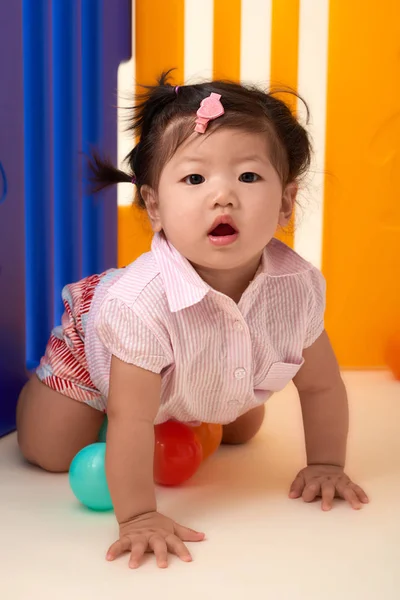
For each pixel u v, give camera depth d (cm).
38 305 160
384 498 106
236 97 98
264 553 88
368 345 194
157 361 96
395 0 184
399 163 189
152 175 102
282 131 102
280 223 107
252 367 103
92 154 166
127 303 97
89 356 113
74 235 171
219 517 99
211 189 93
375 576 82
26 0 150
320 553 88
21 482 113
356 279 192
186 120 97
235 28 189
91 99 178
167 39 188
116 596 78
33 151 154
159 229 104
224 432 129
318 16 188
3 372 136
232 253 94
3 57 133
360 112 187
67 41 164
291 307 105
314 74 190
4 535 93
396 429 139
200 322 98
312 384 112
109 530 95
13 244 138
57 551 89
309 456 112
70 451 117
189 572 83
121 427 95
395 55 185
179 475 109
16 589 79
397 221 191
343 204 190
